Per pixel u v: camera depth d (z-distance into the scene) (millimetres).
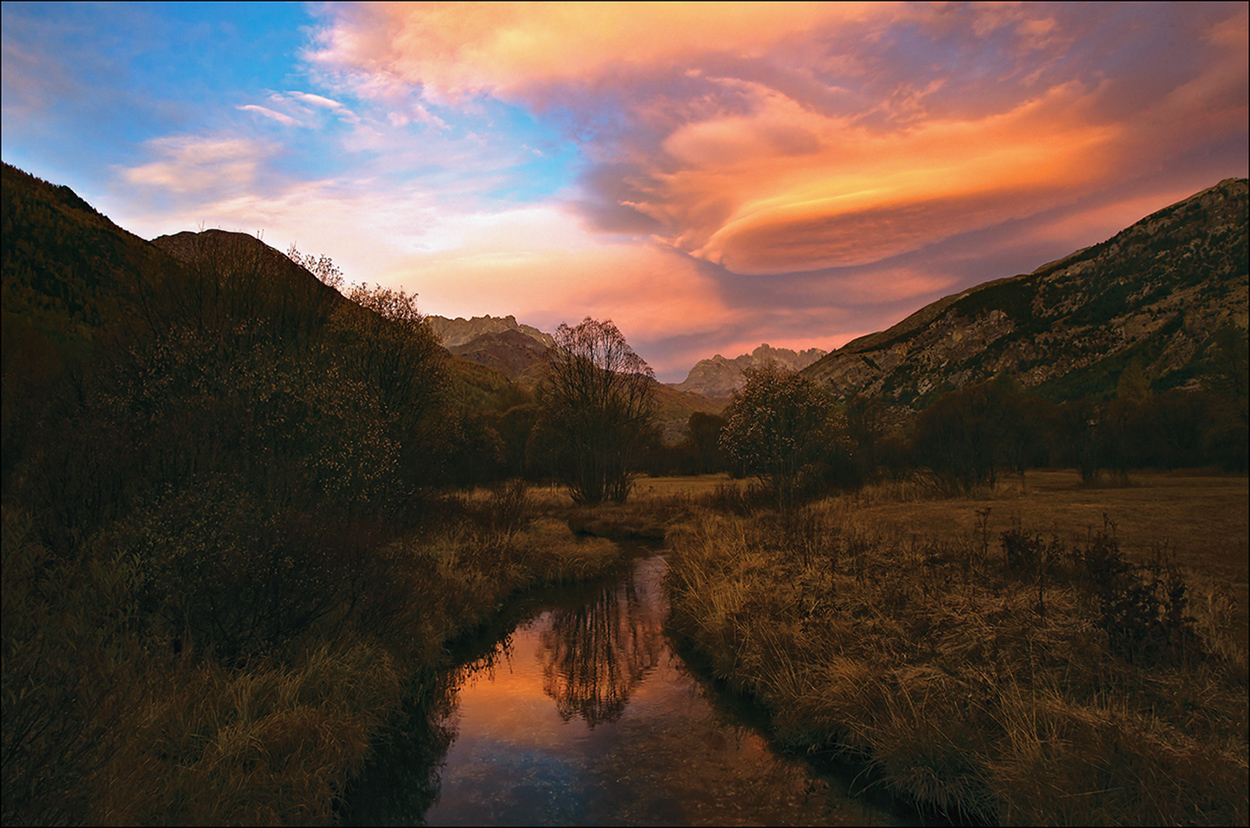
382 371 14578
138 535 5742
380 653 6898
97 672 4039
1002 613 6137
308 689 5605
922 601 6887
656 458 52938
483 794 4832
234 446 6992
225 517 6066
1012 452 23703
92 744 3514
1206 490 13906
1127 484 16953
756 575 9258
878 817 4398
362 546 7312
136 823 3568
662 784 4945
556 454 28531
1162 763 3805
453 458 28391
